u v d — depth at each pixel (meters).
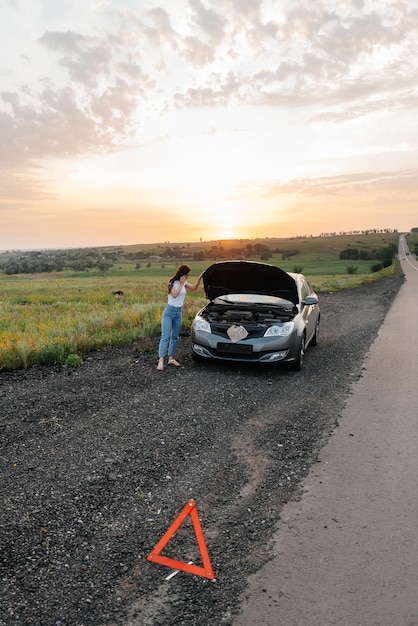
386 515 3.60
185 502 3.74
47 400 6.21
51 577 2.82
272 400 6.49
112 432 5.15
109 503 3.68
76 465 4.33
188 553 3.12
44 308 16.84
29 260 169.25
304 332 8.49
